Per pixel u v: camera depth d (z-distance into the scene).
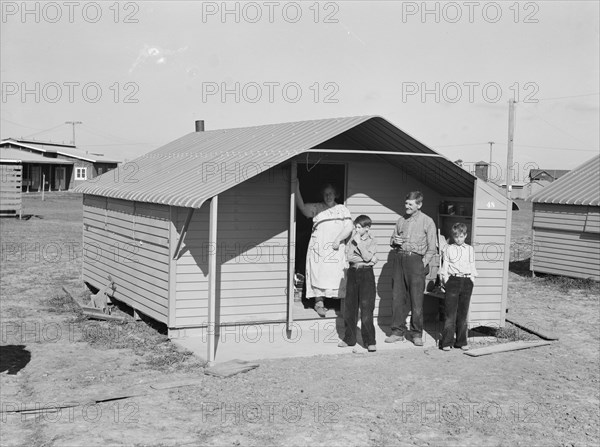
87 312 13.64
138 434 7.70
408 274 11.76
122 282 13.99
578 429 8.20
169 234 11.69
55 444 7.39
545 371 10.65
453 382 9.86
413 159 12.22
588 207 20.16
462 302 11.55
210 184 10.98
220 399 8.86
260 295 12.32
